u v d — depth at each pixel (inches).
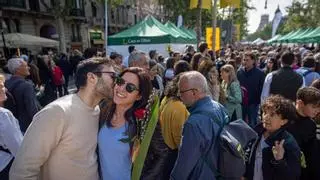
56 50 1029.8
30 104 159.9
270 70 329.4
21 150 71.9
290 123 98.0
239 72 244.1
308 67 226.1
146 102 83.1
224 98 193.5
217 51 518.9
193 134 83.2
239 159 82.8
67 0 1064.8
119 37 507.2
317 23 1475.1
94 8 1475.1
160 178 81.7
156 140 80.8
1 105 119.4
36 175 72.3
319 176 102.0
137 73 82.4
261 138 101.0
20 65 163.8
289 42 1327.5
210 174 83.2
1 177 100.7
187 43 580.7
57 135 72.1
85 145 77.0
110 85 80.3
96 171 81.6
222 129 86.0
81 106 77.6
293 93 189.8
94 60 80.6
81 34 1338.6
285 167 89.7
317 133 104.8
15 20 1011.9
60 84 433.4
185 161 83.6
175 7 1360.7
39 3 1091.9
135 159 78.7
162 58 356.2
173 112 111.2
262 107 100.4
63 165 74.3
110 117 83.1
